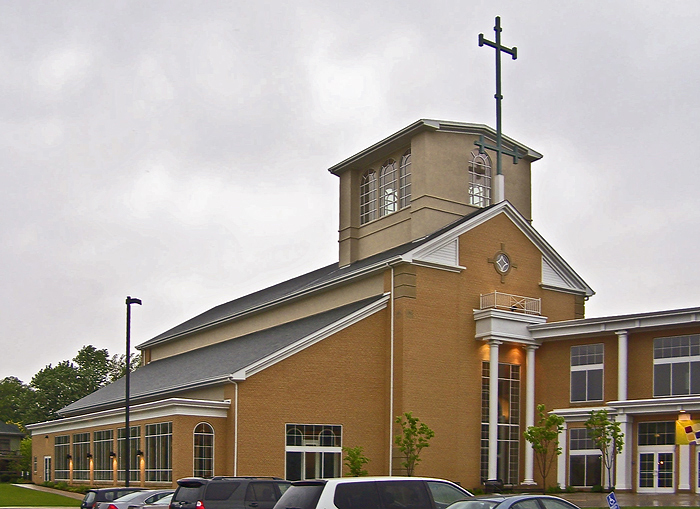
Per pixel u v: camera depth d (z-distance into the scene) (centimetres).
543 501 1655
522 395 4291
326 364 3853
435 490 1817
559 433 3981
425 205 4447
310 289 4638
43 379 9512
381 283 4206
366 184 5016
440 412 4012
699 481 3544
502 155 4903
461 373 4125
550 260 4619
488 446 4144
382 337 4050
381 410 3975
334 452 3800
